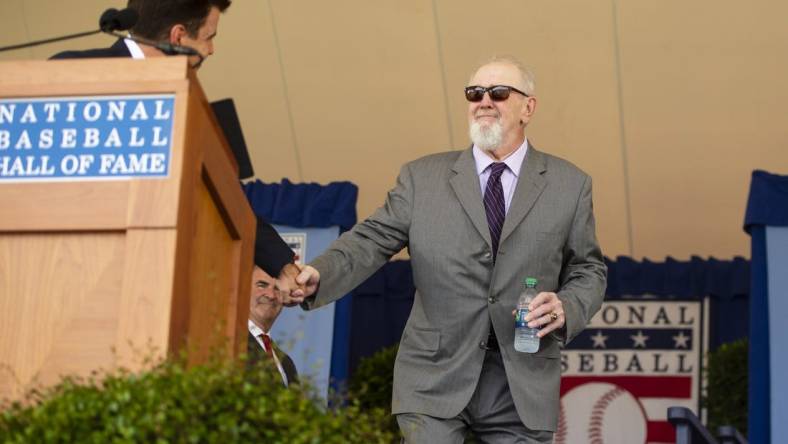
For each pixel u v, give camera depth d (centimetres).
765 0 1556
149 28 649
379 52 1614
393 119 1628
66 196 435
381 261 780
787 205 1093
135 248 429
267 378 434
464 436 754
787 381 1071
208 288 475
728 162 1602
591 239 777
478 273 751
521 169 779
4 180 438
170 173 434
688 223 1612
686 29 1570
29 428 387
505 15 1591
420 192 781
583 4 1578
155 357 419
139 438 382
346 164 1642
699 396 1463
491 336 749
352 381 1402
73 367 428
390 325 1538
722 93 1587
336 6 1606
